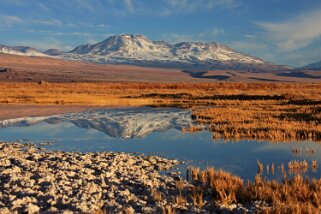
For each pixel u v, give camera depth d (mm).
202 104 38906
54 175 11547
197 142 18578
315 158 14820
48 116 29531
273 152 15992
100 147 17859
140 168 13406
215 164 14094
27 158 14875
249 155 15508
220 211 8867
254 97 43844
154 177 12031
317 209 8422
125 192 10086
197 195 10016
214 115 27719
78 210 8789
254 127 21641
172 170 13289
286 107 32344
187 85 74938
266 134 19453
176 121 26500
